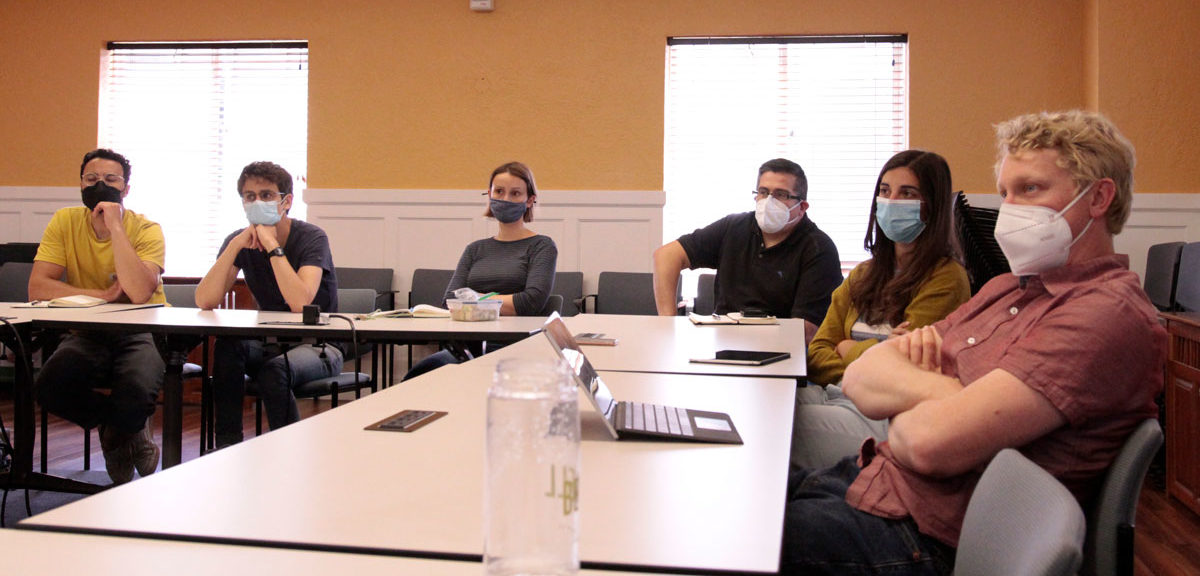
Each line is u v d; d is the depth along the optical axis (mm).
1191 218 4922
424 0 5734
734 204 5672
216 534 709
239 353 2916
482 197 5656
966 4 5332
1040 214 1248
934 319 2158
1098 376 1080
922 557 1125
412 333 2488
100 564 644
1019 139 1285
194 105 5996
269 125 5961
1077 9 5246
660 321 2885
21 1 5992
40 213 5973
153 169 6016
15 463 2643
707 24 5547
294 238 3293
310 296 3105
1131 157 1252
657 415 1216
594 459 999
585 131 5637
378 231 5754
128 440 2932
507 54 5688
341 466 934
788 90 5613
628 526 749
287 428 1132
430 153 5754
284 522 742
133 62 6008
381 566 650
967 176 5344
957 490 1145
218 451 1001
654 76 5586
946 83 5352
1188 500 2887
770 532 735
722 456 1018
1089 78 5117
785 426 1201
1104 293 1132
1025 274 1283
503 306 3270
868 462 1384
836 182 5598
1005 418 1083
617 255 5598
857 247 5594
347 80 5797
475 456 981
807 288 3008
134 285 3238
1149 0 4918
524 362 601
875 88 5539
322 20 5809
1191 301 3602
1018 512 847
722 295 3186
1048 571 659
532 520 572
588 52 5629
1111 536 1024
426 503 800
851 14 5430
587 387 1139
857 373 1346
